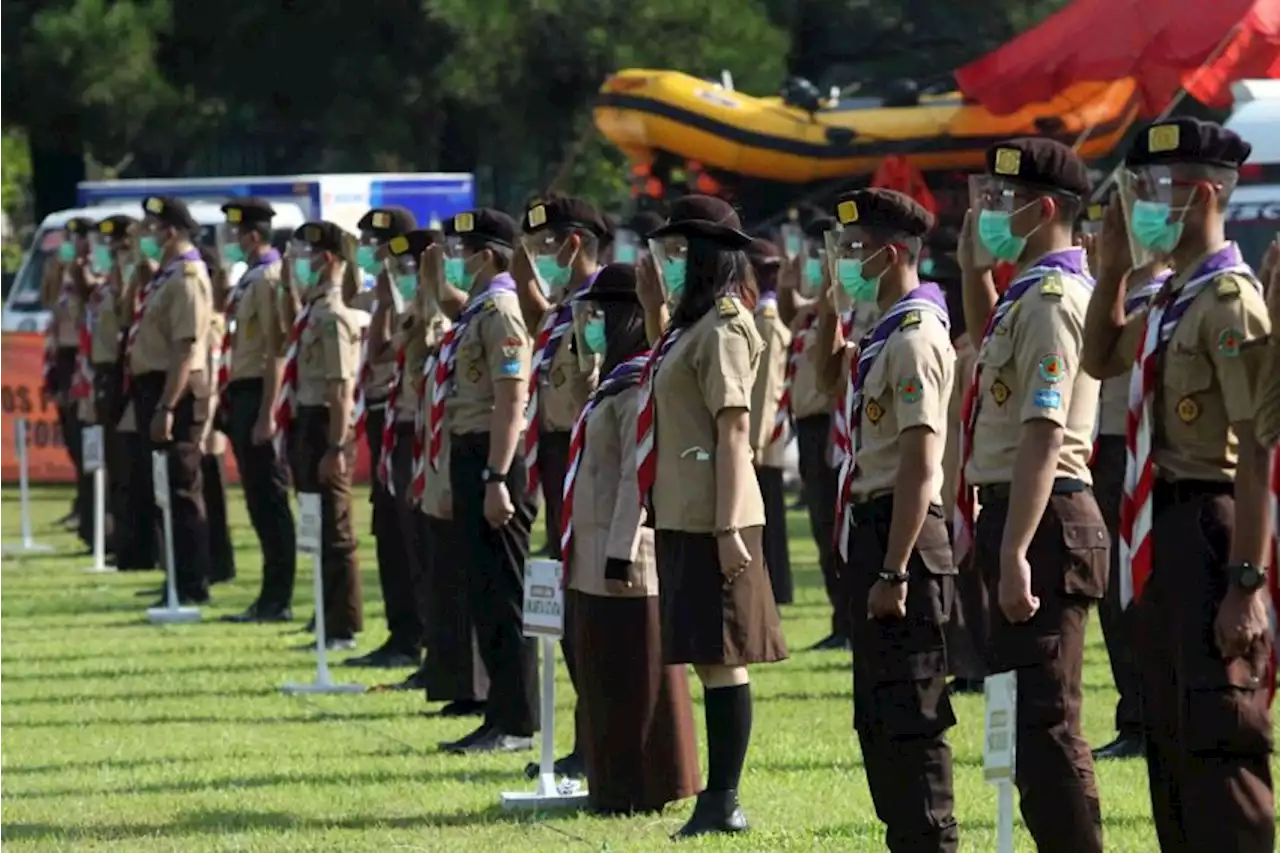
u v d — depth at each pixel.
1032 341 19.22
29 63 81.19
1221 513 17.66
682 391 22.89
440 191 78.50
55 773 28.36
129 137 85.44
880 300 20.80
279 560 42.94
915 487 19.80
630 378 24.72
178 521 44.97
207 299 44.25
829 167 67.62
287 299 41.16
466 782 27.14
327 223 38.31
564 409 29.06
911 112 67.06
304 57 85.56
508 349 28.20
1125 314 19.55
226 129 91.62
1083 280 19.58
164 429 43.84
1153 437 17.84
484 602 29.17
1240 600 17.17
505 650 29.28
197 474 45.09
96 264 55.03
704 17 86.06
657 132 68.62
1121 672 27.97
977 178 19.92
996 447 19.77
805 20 93.50
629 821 24.53
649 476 23.03
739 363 22.62
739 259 22.98
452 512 29.69
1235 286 17.42
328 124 86.06
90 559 54.22
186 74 85.62
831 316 22.50
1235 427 17.27
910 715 20.17
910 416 19.81
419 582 35.25
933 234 53.72
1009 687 17.64
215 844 23.92
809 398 38.38
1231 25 41.34
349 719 32.16
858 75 93.94
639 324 25.03
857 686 20.56
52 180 92.94
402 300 34.81
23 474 57.25
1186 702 17.69
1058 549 19.36
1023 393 19.34
